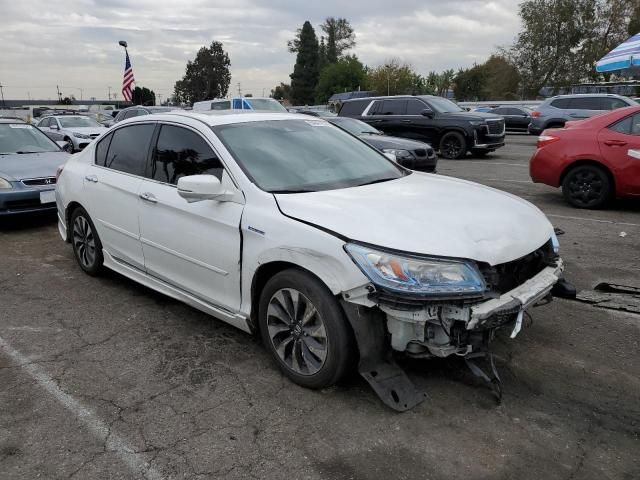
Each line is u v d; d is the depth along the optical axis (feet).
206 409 10.55
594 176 26.96
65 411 10.55
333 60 306.35
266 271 11.64
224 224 11.96
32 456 9.26
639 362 12.12
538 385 11.19
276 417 10.24
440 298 9.18
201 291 13.12
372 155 15.01
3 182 24.45
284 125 14.51
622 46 43.04
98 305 15.84
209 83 275.59
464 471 8.75
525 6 143.95
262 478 8.68
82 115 65.21
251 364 12.24
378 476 8.67
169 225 13.52
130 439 9.68
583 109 64.18
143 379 11.70
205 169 12.96
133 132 15.76
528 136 88.22
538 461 8.96
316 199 11.26
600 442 9.43
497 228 10.53
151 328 14.24
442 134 53.47
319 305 10.30
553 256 11.64
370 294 9.51
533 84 145.18
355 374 11.57
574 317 14.46
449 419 10.07
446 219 10.45
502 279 10.34
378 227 9.94
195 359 12.53
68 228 18.72
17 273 18.84
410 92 210.18
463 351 9.77
